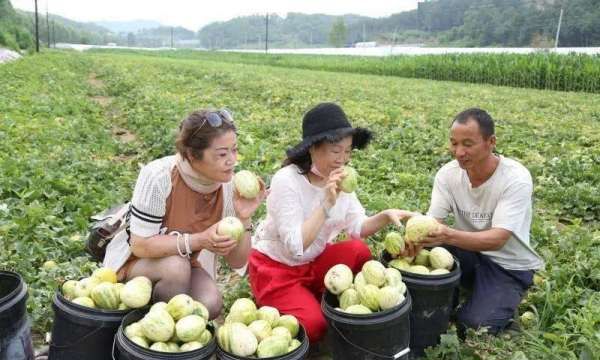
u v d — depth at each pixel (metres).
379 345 3.93
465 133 4.64
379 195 8.23
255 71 41.53
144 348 3.42
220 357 3.63
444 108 19.48
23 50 74.44
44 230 6.55
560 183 9.73
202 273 4.67
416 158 11.36
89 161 9.97
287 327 3.98
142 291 3.89
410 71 45.22
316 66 58.28
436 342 4.56
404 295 4.21
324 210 4.35
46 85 23.33
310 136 4.38
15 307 3.54
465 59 41.75
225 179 4.05
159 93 21.05
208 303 4.43
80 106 17.97
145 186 4.14
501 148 11.96
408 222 4.70
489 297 4.98
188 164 4.13
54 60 46.53
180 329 3.61
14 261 5.70
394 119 16.20
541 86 34.88
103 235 4.59
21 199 7.62
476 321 4.86
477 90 29.31
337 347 4.06
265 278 4.81
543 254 6.28
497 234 4.77
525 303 5.31
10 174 8.69
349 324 3.89
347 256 4.82
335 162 4.41
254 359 3.49
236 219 4.17
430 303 4.42
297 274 4.81
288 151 4.52
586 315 4.57
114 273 4.24
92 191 8.17
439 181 5.34
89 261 5.96
